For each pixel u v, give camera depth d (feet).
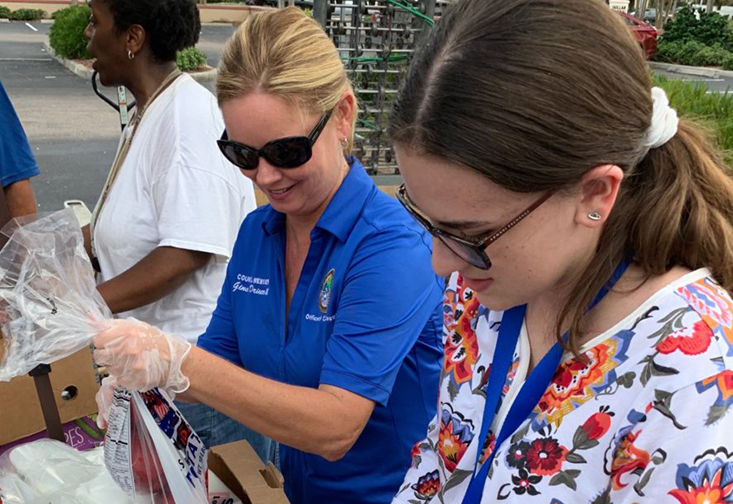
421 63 2.51
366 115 15.56
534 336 3.10
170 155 5.70
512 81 2.26
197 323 6.13
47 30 55.72
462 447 3.43
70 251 3.94
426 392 4.80
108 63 6.16
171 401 3.83
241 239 5.04
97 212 6.36
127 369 3.55
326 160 4.32
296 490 5.14
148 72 6.18
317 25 4.38
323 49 4.25
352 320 4.19
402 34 14.93
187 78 6.14
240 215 6.08
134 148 6.03
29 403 4.82
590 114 2.28
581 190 2.46
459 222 2.56
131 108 7.59
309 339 4.49
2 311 3.77
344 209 4.38
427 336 4.66
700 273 2.64
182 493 3.59
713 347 2.41
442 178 2.46
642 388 2.53
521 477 2.86
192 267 5.80
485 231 2.58
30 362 3.67
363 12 15.11
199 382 3.74
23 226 4.03
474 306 3.49
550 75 2.25
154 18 5.93
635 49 2.39
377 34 15.23
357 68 15.34
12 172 7.77
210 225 5.74
